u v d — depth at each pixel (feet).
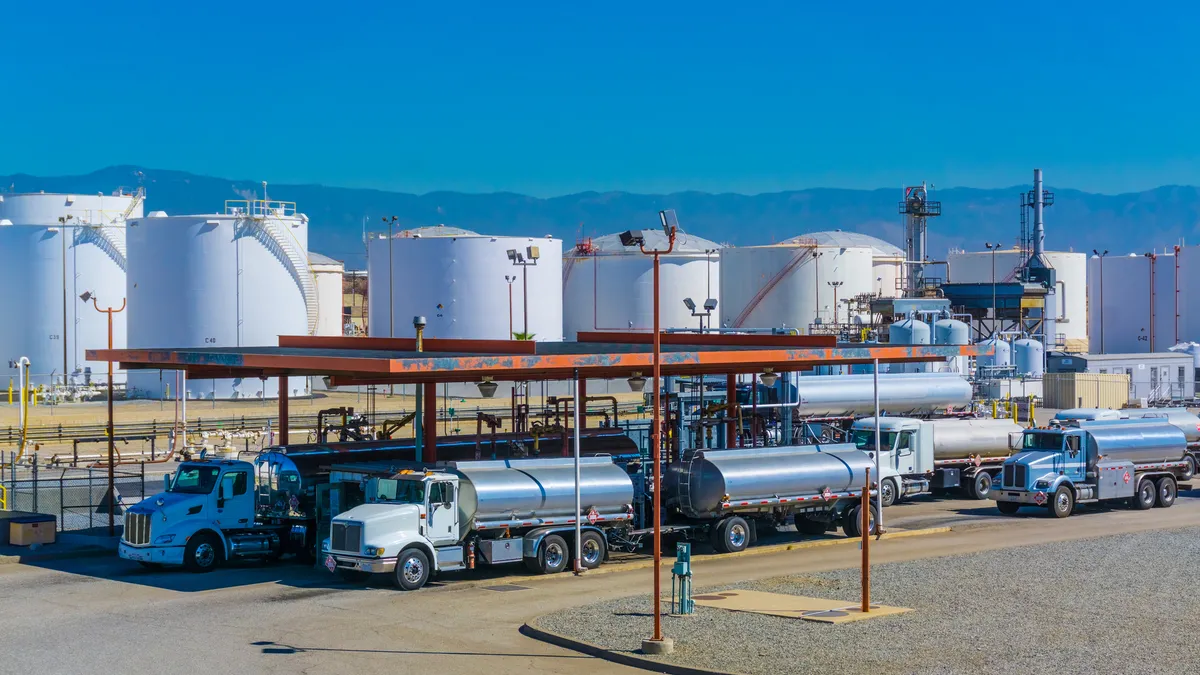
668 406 149.69
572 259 476.13
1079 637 88.02
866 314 452.76
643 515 129.29
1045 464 161.38
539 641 90.02
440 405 314.55
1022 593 105.09
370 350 150.71
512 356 113.91
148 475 195.00
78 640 91.50
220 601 106.01
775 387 172.96
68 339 374.22
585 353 126.11
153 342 342.44
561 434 138.92
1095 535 142.82
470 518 115.44
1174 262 508.94
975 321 418.51
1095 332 534.78
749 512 135.03
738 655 82.94
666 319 468.34
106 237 379.76
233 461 124.88
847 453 143.13
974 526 152.76
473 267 367.86
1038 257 460.96
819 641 86.84
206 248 340.18
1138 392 374.02
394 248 372.79
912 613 96.68
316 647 88.58
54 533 136.46
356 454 133.90
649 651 83.82
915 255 453.58
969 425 182.91
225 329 341.21
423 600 105.91
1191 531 143.43
